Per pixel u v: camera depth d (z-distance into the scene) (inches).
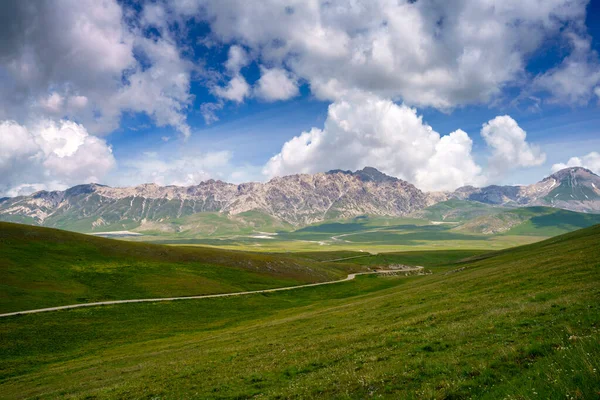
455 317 1347.2
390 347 1109.1
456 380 689.6
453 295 2043.6
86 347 2832.2
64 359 2509.8
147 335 3189.0
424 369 804.0
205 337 2642.7
